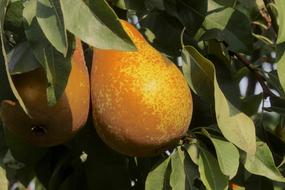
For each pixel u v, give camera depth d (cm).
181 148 58
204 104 61
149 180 59
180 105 53
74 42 47
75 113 51
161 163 59
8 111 51
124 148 53
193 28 61
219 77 60
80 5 46
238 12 61
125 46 45
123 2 60
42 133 52
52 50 47
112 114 52
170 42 62
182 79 54
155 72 52
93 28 46
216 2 62
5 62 46
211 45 62
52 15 44
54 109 50
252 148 55
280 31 53
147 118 52
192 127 62
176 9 62
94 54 54
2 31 47
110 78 52
